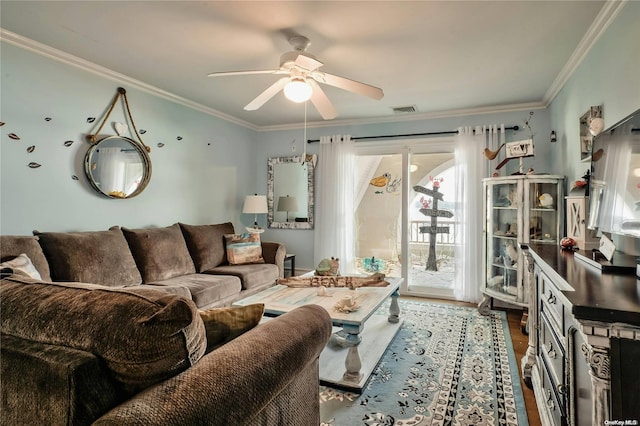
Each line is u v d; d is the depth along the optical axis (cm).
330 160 487
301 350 127
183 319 86
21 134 262
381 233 479
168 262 334
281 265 425
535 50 264
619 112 200
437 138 445
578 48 258
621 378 95
